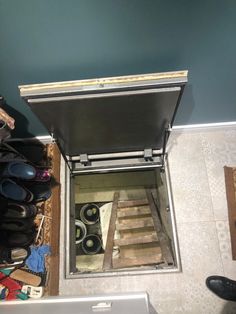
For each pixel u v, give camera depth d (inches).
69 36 41.7
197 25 41.2
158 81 40.8
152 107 46.3
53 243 59.0
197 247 59.2
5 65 46.2
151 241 63.9
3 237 55.8
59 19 39.2
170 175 64.9
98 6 37.7
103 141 58.2
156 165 65.9
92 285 57.2
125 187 70.8
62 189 65.4
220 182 64.0
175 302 55.3
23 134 65.1
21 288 54.8
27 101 42.3
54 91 41.1
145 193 70.1
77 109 45.3
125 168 66.4
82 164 66.5
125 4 37.7
